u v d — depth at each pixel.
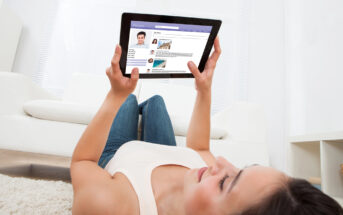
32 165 1.29
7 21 2.23
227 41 2.71
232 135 1.45
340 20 1.89
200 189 0.48
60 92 2.47
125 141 0.98
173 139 1.07
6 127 1.24
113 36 2.60
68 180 1.10
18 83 1.31
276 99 2.59
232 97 2.61
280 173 0.43
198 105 0.90
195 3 2.73
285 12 2.72
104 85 1.97
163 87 2.04
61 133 1.26
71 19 2.58
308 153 1.60
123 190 0.54
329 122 1.92
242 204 0.40
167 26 0.70
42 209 0.67
